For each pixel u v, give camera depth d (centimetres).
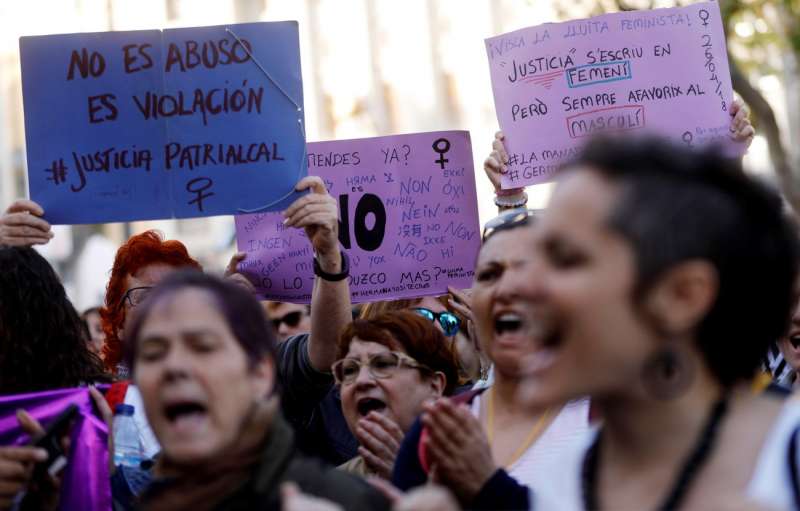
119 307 486
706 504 205
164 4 2602
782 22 1380
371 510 262
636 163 211
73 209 489
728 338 214
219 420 261
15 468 325
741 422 212
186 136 494
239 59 496
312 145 557
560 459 235
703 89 534
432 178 560
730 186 216
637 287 203
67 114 492
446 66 2444
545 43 538
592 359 205
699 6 538
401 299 555
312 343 484
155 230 512
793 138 1577
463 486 299
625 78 534
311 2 2539
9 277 388
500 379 360
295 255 546
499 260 356
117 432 386
